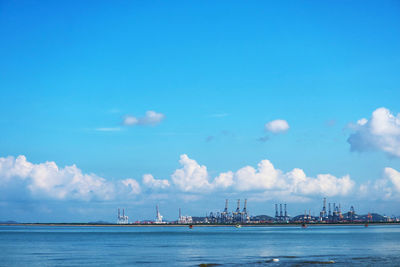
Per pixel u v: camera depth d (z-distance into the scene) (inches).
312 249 5000.0
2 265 3508.9
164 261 3742.6
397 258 3786.9
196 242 6934.1
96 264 3558.1
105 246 5905.5
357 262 3479.3
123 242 7057.1
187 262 3646.7
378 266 3208.7
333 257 3922.2
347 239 7500.0
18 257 4178.2
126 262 3683.6
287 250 4877.0
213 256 4188.0
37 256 4281.5
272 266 3282.5
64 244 6466.5
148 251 4891.7
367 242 6432.1
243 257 4050.2
